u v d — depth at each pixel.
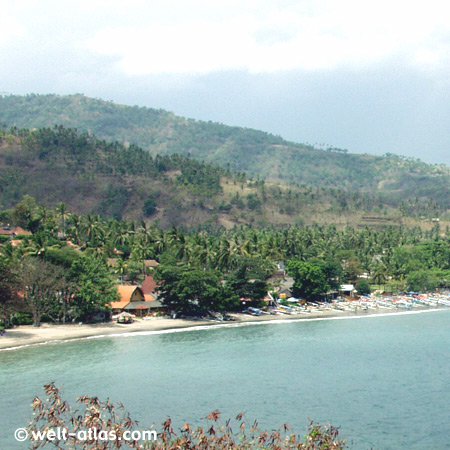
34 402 47.34
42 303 191.62
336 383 128.38
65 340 171.38
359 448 92.56
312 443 48.97
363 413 109.12
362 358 153.88
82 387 122.50
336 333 191.75
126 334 183.00
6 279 172.75
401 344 173.38
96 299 193.75
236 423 102.06
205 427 98.81
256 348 165.38
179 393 119.62
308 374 136.25
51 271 192.88
